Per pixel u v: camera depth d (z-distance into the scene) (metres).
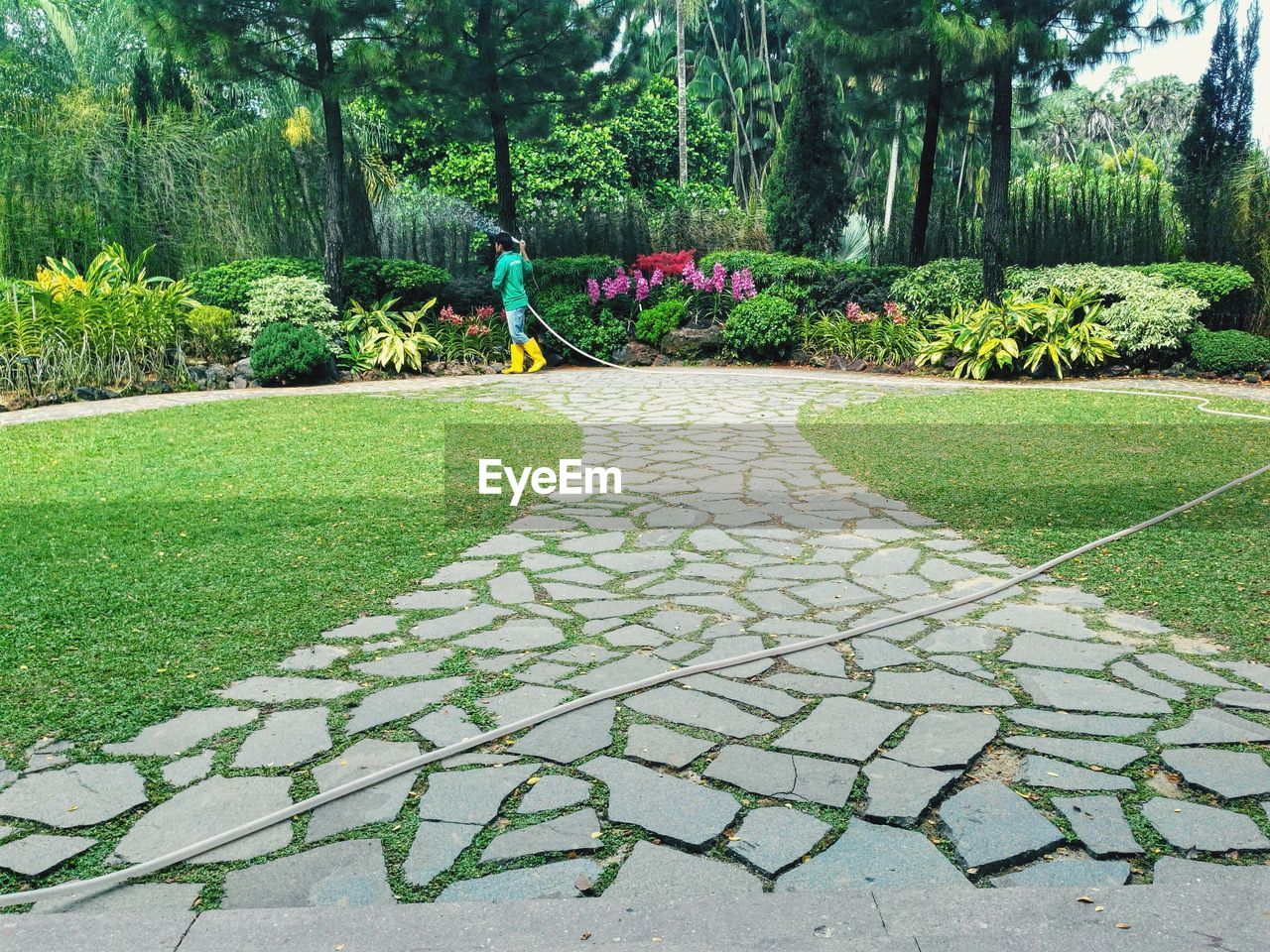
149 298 10.62
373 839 2.04
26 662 2.96
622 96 15.07
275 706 2.68
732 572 3.98
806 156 15.84
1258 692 2.71
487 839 2.04
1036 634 3.22
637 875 1.90
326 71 11.67
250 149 13.85
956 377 11.75
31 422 8.00
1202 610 3.41
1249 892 1.82
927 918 1.74
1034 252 14.28
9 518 4.77
